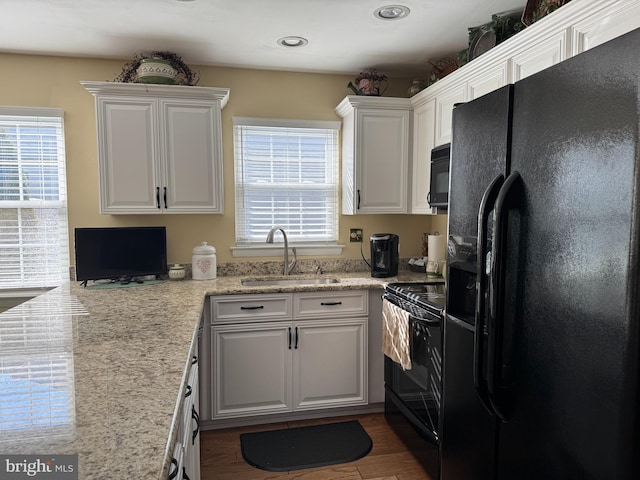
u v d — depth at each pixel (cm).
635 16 135
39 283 290
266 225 323
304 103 321
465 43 266
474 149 149
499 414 128
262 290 260
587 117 99
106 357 126
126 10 218
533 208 117
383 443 251
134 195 270
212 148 279
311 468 226
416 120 304
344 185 326
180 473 102
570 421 104
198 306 204
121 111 264
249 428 269
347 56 288
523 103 122
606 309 94
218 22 234
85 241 262
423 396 221
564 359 106
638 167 86
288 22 234
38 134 284
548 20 170
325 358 274
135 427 85
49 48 269
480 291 133
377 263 306
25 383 107
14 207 284
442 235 324
